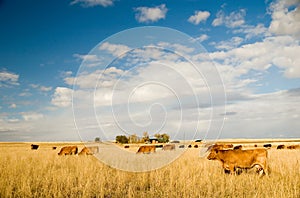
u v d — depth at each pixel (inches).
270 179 400.5
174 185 381.1
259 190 334.0
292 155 780.0
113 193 354.0
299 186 357.7
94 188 358.6
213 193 337.1
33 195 329.1
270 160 611.2
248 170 495.8
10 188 335.9
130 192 337.4
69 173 438.6
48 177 408.2
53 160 657.6
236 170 486.6
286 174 429.7
